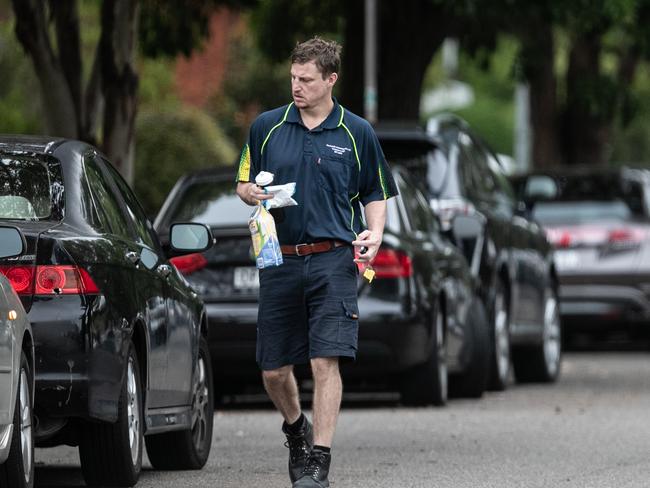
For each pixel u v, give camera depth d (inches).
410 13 2918.3
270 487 1122.0
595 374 2295.8
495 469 1222.3
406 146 1911.9
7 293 902.4
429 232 1768.0
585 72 3624.5
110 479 1072.2
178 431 1194.6
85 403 989.2
